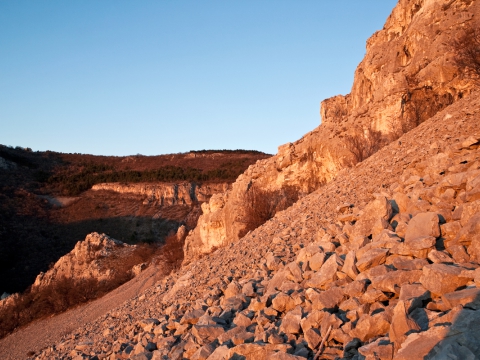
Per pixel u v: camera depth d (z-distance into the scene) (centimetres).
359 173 1653
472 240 558
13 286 6550
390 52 3186
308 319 599
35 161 13738
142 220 9812
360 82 3659
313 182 2923
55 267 5403
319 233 1034
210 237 3419
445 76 2531
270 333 622
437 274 505
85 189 11644
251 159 13625
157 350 844
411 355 401
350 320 562
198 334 759
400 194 848
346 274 686
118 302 3744
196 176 11681
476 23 2559
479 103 1450
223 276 1269
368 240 767
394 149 1672
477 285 464
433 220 637
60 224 9444
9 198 9994
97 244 5481
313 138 3117
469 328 391
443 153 1016
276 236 1417
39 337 3544
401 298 519
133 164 14275
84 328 1923
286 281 809
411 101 2644
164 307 1373
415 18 3102
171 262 4091
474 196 666
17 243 8075
